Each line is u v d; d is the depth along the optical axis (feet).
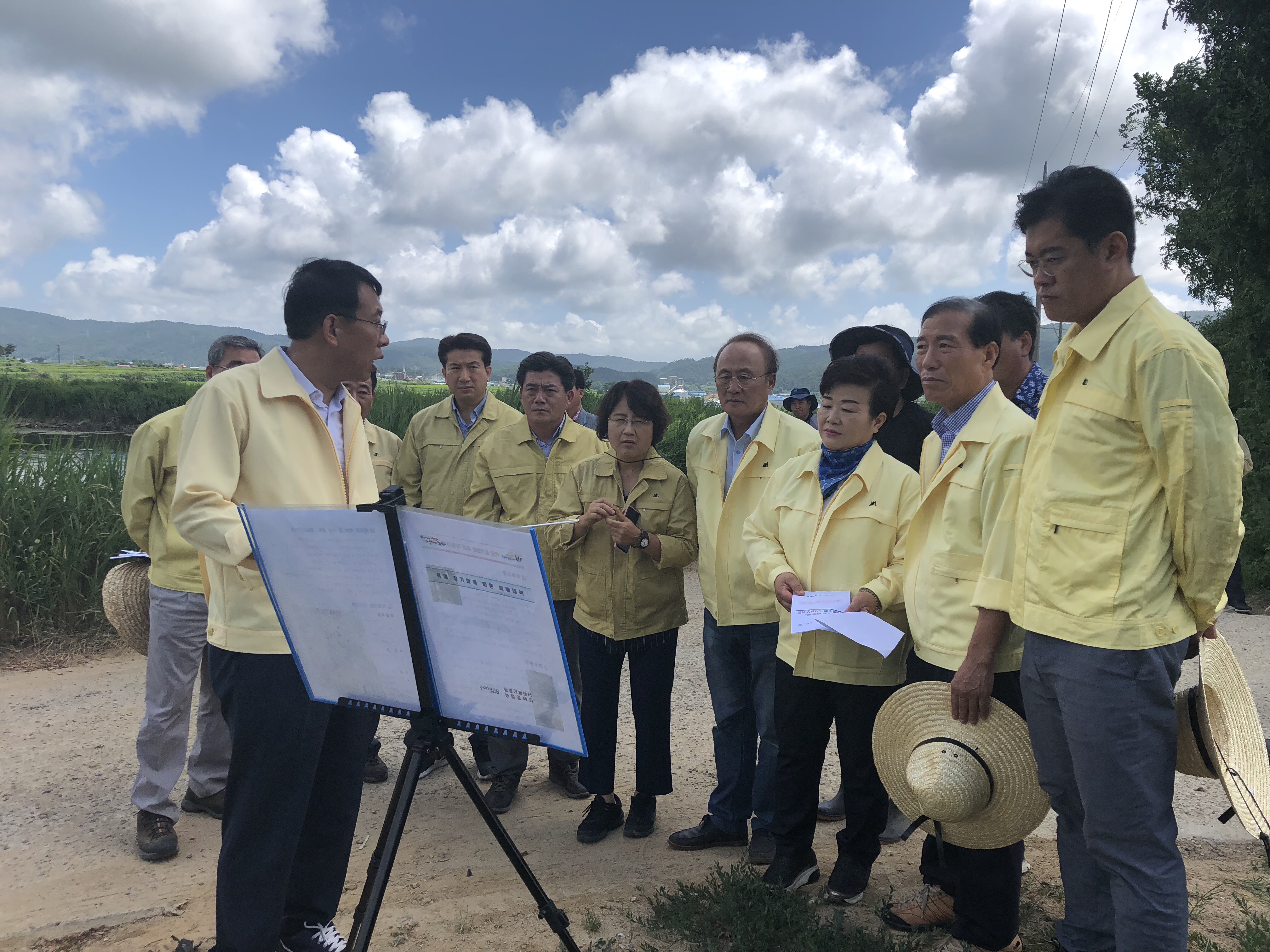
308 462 8.07
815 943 8.49
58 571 20.54
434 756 6.77
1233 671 7.66
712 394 47.09
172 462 11.54
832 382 9.91
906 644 9.70
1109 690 6.62
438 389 43.21
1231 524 6.29
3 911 9.59
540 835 11.84
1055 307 7.16
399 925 9.30
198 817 12.33
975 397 8.98
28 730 15.29
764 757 10.94
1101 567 6.70
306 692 7.39
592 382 41.11
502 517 14.15
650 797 11.84
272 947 7.67
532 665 6.03
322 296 7.86
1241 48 25.12
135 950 8.85
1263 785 7.13
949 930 8.91
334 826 8.51
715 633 11.45
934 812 7.79
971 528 8.47
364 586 6.37
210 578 7.82
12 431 23.22
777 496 10.61
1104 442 6.78
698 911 9.16
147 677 11.32
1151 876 6.66
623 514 11.22
